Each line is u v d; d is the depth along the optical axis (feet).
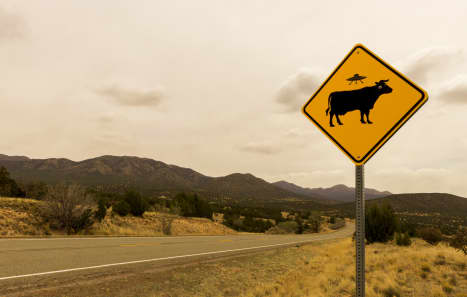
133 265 26.91
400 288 17.72
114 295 18.15
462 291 16.75
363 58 8.30
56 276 20.84
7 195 96.58
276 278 25.05
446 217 476.95
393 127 7.67
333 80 8.64
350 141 8.09
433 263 24.81
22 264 23.41
